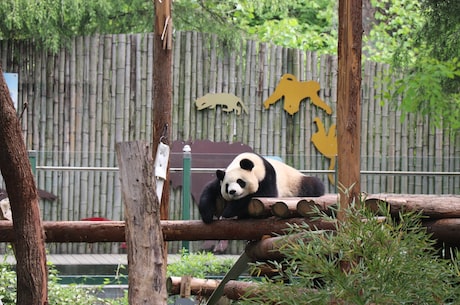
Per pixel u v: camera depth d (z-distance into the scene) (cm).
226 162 1391
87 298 1009
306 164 1563
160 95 941
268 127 1608
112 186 1491
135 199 573
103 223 826
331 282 596
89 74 1563
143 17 1731
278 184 961
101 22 1650
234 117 1602
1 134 589
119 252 1480
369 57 2270
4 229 795
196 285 916
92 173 1482
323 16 2577
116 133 1570
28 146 1545
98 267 1320
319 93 1619
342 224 602
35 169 1303
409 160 1553
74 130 1559
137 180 576
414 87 1481
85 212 1480
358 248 581
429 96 1506
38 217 619
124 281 1228
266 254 773
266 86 1609
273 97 1602
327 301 575
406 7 2400
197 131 1593
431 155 1639
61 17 1519
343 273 581
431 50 1466
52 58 1552
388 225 604
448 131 1634
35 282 612
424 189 1455
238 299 766
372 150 1639
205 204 840
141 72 1574
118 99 1570
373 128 1639
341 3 685
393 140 1639
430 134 1639
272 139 1606
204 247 1433
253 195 916
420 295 568
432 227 729
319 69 1625
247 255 834
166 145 858
